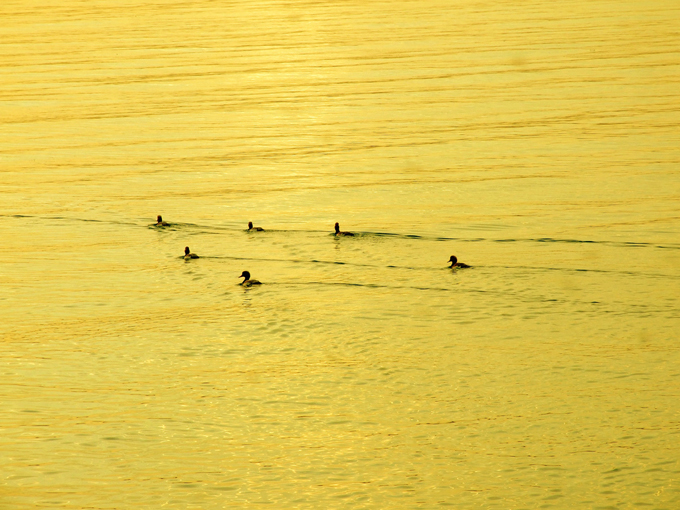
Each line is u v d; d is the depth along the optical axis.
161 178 131.25
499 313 87.62
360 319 87.31
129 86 192.38
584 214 112.88
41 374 77.38
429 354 80.31
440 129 155.50
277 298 92.25
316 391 74.31
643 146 142.00
